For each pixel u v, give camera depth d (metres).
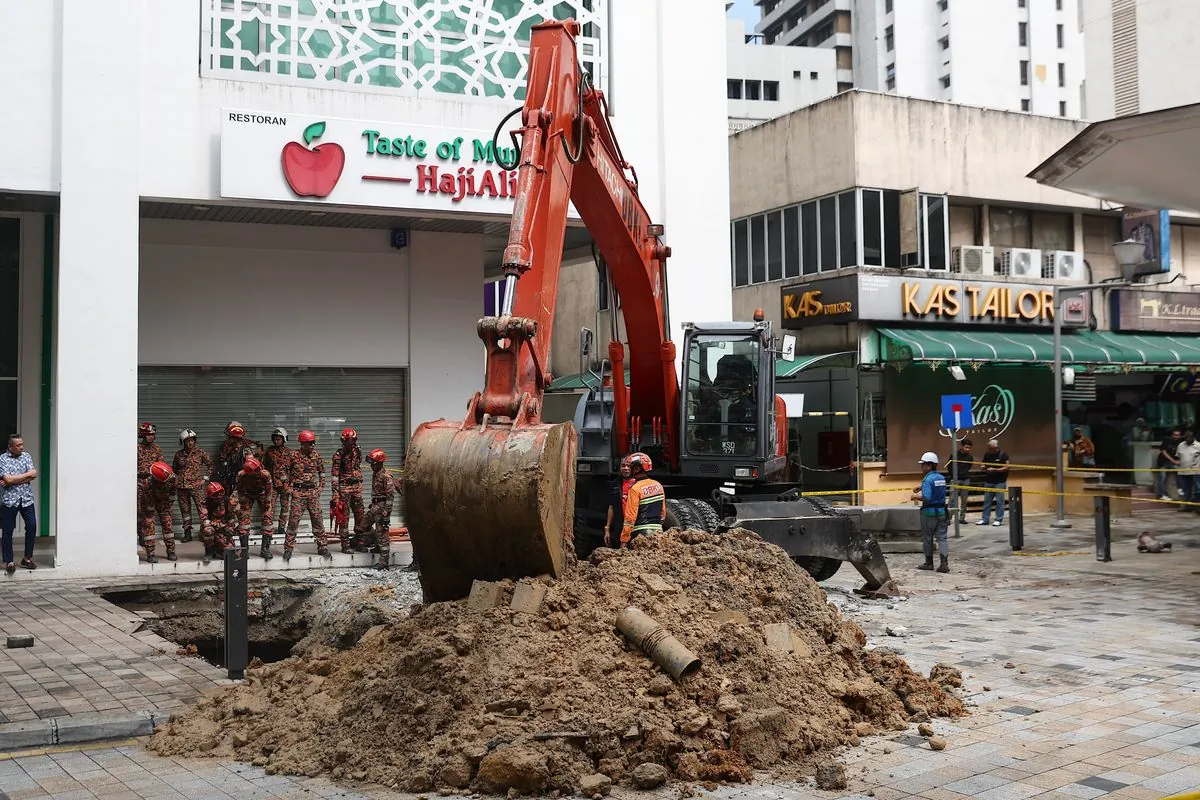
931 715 7.23
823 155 24.78
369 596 12.03
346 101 15.38
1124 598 12.54
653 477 13.32
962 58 72.75
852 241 23.97
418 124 15.57
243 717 6.96
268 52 15.14
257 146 14.55
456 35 16.33
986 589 13.35
